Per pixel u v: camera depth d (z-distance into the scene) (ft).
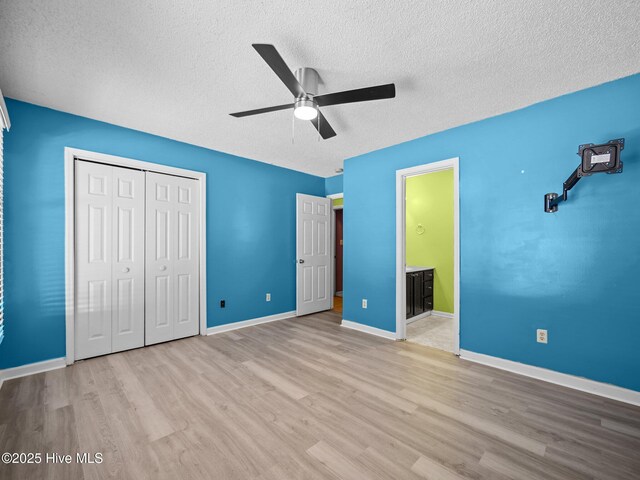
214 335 11.65
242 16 5.00
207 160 11.85
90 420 5.90
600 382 7.00
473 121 9.18
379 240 11.81
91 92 7.50
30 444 5.19
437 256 15.65
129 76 6.81
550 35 5.40
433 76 6.77
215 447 5.14
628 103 6.77
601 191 7.09
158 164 10.43
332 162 13.88
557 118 7.71
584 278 7.30
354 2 4.69
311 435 5.47
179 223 11.14
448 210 15.29
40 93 7.55
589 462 4.78
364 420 5.93
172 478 4.47
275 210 14.40
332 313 15.69
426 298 15.08
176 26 5.24
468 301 9.20
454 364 8.77
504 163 8.57
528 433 5.52
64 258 8.54
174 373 8.07
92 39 5.55
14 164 7.81
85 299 8.99
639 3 4.59
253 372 8.15
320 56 6.07
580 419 5.97
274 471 4.60
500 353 8.54
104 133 9.29
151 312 10.37
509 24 5.14
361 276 12.43
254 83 7.11
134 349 9.92
